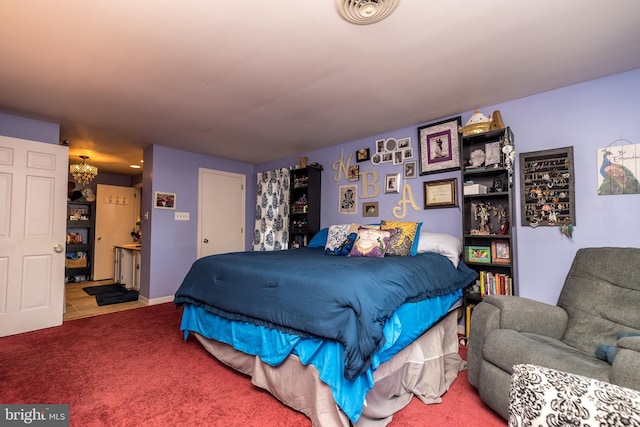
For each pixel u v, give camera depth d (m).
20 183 2.90
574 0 1.49
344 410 1.44
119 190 6.30
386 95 2.58
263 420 1.61
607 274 1.82
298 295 1.72
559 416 1.04
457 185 3.02
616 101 2.21
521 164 2.61
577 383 1.08
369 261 2.20
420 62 2.06
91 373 2.10
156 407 1.71
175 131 3.55
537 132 2.55
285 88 2.44
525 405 1.14
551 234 2.45
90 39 1.80
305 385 1.63
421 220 3.27
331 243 3.16
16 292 2.86
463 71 2.18
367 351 1.42
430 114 3.02
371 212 3.70
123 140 3.92
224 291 2.19
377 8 1.53
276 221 4.80
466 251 2.76
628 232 2.13
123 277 5.23
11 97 2.59
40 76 2.24
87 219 5.92
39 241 3.00
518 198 2.62
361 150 3.80
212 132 3.59
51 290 3.07
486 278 2.62
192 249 4.51
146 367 2.21
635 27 1.69
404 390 1.85
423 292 2.01
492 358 1.62
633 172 2.12
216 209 4.85
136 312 3.64
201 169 4.67
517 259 2.60
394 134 3.52
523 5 1.52
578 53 1.95
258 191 5.11
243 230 5.23
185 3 1.51
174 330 3.00
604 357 1.47
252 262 2.25
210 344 2.37
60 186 3.13
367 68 2.14
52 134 3.23
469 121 2.72
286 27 1.69
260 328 1.90
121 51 1.92
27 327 2.91
